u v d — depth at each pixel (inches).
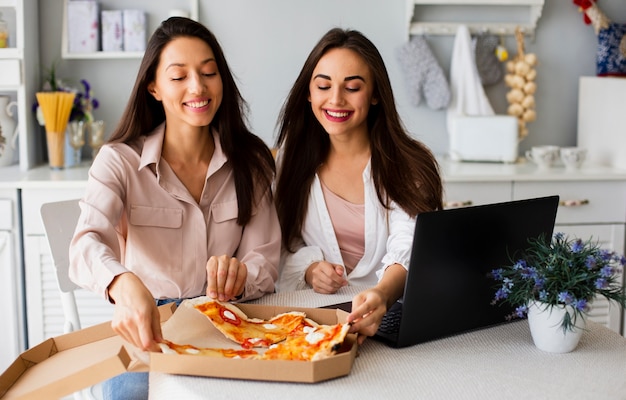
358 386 51.6
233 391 50.3
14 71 121.0
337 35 78.2
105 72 132.0
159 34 69.8
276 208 84.8
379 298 58.1
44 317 116.2
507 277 60.7
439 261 58.2
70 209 78.4
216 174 74.6
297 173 83.7
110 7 130.3
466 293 60.9
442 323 60.4
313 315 61.5
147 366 52.4
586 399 50.2
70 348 58.7
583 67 137.9
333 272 73.1
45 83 128.1
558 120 139.0
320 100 77.9
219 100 71.0
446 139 137.2
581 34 137.5
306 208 83.9
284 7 131.4
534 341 59.1
